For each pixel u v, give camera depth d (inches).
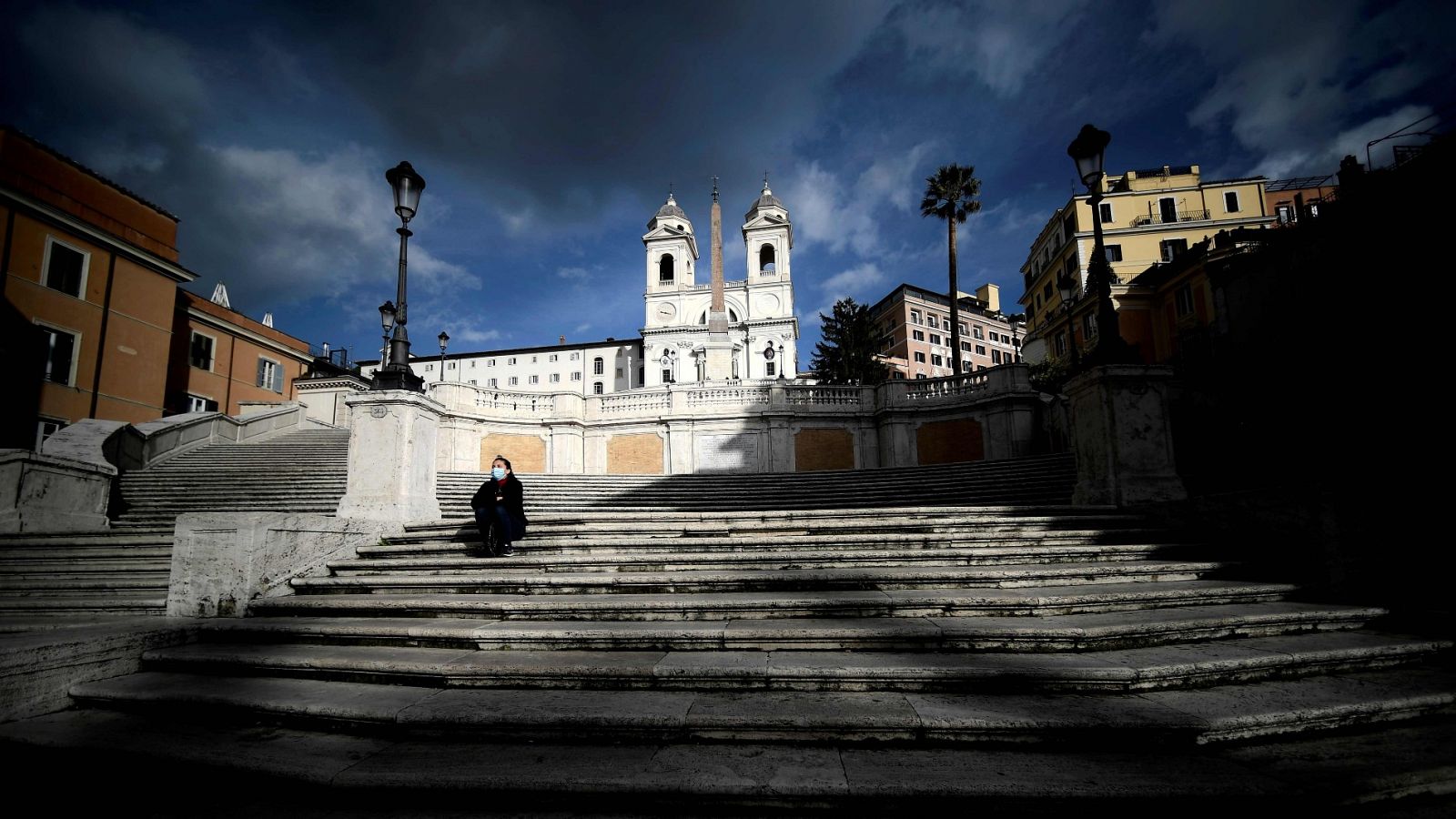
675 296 2795.3
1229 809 109.9
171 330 1120.8
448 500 507.5
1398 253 573.9
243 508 503.8
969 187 1317.7
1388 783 114.3
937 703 146.1
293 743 143.4
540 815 116.6
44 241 920.9
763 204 2886.3
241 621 221.6
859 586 230.7
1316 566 227.0
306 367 1496.1
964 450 868.0
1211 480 341.4
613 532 326.0
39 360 910.4
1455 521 202.1
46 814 122.8
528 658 176.7
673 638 184.4
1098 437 334.3
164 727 157.6
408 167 347.9
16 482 423.2
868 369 2020.2
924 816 112.3
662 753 131.4
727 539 292.2
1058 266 1831.9
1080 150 344.5
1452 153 538.9
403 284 350.0
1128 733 130.9
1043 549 262.2
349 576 264.7
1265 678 165.0
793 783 115.4
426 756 133.0
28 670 165.8
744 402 936.9
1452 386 500.7
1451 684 158.4
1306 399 580.1
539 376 3041.3
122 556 361.7
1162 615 199.0
